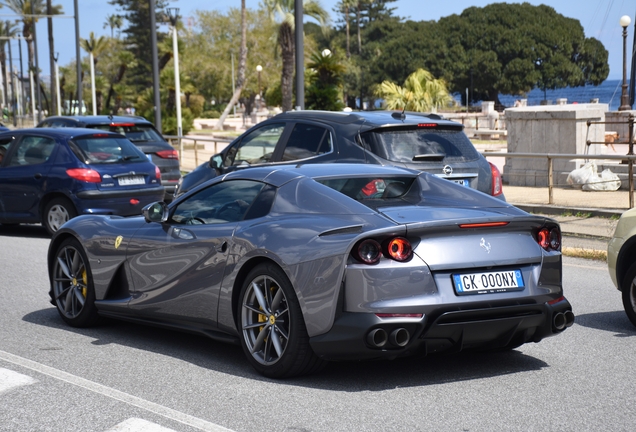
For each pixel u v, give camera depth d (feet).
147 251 20.30
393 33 415.23
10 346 20.39
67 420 14.56
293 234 16.83
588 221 41.60
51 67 206.18
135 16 278.05
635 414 14.78
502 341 16.94
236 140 35.27
